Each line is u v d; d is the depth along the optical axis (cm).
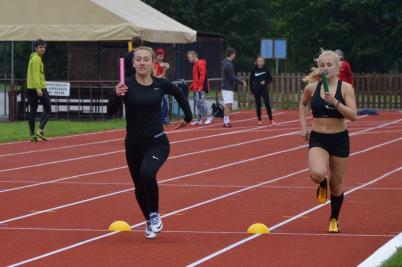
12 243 1389
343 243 1377
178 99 1466
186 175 2253
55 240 1415
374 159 2619
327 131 1450
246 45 9406
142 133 1414
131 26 3891
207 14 9075
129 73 2522
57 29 3938
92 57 4675
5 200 1855
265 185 2075
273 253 1301
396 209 1728
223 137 3356
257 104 3962
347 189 2002
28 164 2489
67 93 4066
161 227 1418
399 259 1195
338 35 7388
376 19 7125
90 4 3931
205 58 5072
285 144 3084
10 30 3959
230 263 1230
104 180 2166
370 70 7525
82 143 3095
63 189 2016
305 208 1739
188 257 1274
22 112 4131
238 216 1647
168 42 4191
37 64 3114
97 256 1284
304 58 7819
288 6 7650
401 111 5212
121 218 1633
